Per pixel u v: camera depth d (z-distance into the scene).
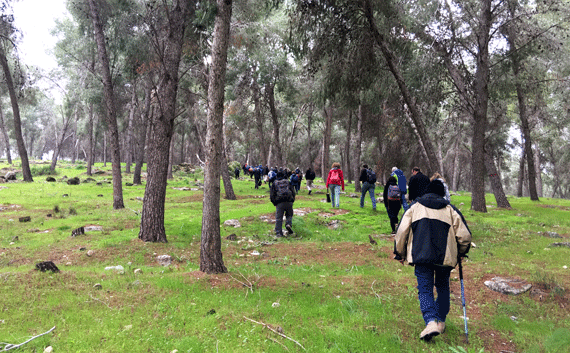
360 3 9.95
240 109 23.02
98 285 4.48
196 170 40.38
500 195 16.88
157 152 8.01
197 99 21.77
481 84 13.79
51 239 8.04
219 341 3.12
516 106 24.00
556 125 24.02
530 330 3.57
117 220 10.81
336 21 10.10
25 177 23.78
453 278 5.31
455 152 36.06
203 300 4.09
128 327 3.33
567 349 2.98
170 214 12.48
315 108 37.50
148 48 11.72
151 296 4.18
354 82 11.10
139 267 5.96
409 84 12.72
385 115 23.84
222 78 5.35
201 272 5.14
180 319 3.56
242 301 4.08
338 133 46.81
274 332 3.31
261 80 21.09
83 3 15.27
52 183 23.48
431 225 3.35
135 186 23.80
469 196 25.42
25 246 7.41
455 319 3.87
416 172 7.66
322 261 6.56
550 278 4.93
